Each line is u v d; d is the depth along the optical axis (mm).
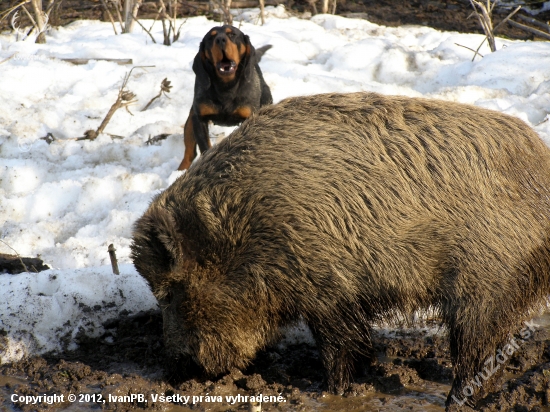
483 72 11023
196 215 4918
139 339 5793
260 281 4887
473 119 4906
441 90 10203
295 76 11047
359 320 4957
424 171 4730
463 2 16938
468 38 13352
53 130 9953
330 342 5023
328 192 4742
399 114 4906
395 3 17156
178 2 15562
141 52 12398
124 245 7094
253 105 8492
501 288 4633
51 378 5301
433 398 5082
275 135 4926
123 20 15008
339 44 13086
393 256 4715
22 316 5688
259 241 4836
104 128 10016
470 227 4637
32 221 7836
